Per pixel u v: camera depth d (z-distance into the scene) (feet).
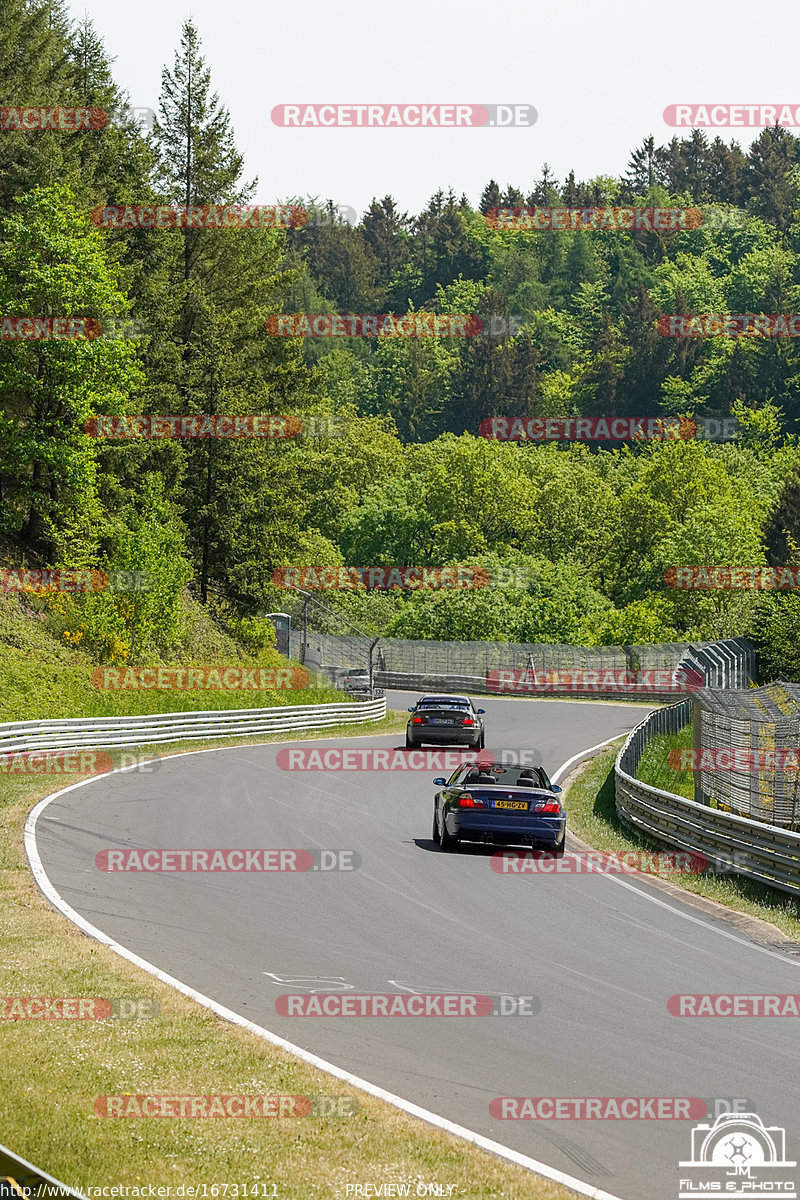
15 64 514.68
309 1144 68.39
